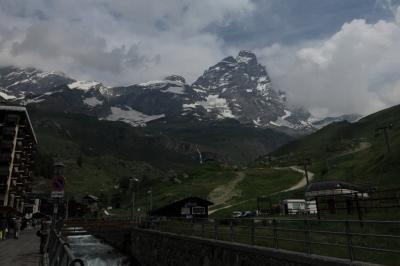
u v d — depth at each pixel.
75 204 165.12
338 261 14.70
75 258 8.76
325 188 51.00
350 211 41.56
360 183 102.06
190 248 32.56
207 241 28.58
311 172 188.75
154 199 176.50
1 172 86.38
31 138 118.38
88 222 71.50
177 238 36.56
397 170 99.25
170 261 37.97
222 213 121.25
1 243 36.88
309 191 52.69
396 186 82.75
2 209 75.31
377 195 48.94
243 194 160.25
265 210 100.06
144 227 58.97
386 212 35.88
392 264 16.11
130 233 63.94
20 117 95.44
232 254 24.25
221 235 33.47
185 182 197.62
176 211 85.19
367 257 18.23
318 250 21.66
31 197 135.88
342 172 158.50
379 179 100.06
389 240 21.39
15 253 28.00
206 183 186.62
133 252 58.34
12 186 90.75
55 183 23.45
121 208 186.25
